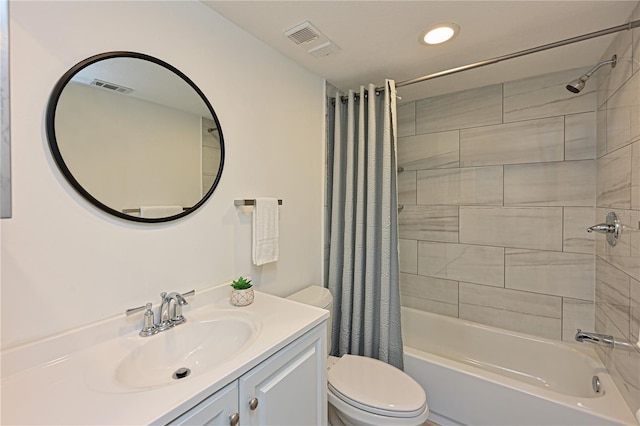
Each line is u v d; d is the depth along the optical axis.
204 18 1.26
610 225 1.50
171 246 1.15
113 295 0.98
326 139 2.06
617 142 1.47
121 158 1.00
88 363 0.84
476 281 2.24
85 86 0.91
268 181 1.60
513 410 1.47
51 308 0.85
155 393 0.70
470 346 2.19
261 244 1.47
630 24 1.20
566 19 1.34
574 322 1.90
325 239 2.07
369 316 1.84
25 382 0.75
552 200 1.95
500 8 1.26
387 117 1.78
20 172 0.79
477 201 2.21
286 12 1.30
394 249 1.81
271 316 1.14
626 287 1.36
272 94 1.61
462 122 2.25
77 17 0.90
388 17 1.33
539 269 2.01
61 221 0.87
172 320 1.09
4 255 0.77
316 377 1.15
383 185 1.79
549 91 1.94
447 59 1.73
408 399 1.30
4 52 0.47
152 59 1.08
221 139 1.33
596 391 1.55
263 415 0.90
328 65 1.81
